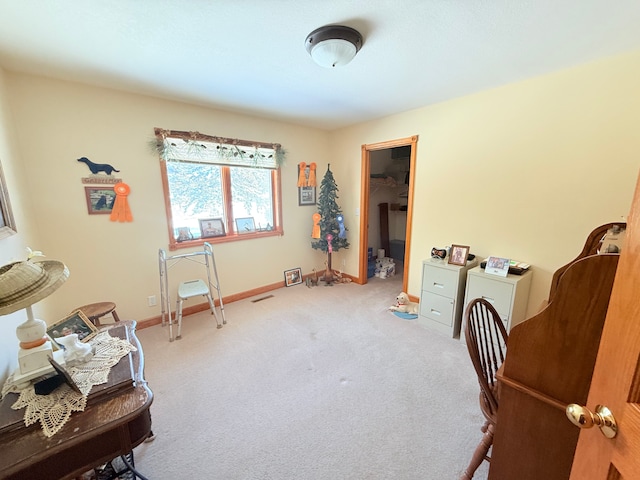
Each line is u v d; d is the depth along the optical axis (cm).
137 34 159
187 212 305
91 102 234
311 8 138
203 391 190
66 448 80
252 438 153
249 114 328
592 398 62
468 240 285
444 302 265
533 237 241
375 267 465
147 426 99
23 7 133
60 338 116
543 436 94
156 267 285
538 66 205
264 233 366
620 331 54
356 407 175
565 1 131
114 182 252
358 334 267
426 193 313
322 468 136
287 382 199
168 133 273
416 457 142
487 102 253
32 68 200
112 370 108
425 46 175
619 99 191
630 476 49
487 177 263
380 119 347
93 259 249
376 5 136
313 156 405
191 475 133
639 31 157
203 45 172
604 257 75
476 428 159
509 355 97
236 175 338
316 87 243
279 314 311
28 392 96
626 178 194
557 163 221
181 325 279
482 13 142
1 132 175
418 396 184
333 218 403
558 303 84
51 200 225
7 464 74
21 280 94
